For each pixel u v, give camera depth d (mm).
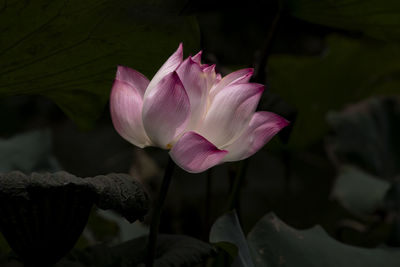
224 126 1146
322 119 2314
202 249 1271
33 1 1247
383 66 2258
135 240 1321
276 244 1325
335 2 1386
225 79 1186
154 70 1385
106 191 1146
